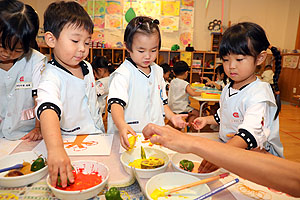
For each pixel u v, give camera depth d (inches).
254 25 30.1
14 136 34.3
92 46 198.5
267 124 32.5
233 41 29.6
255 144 28.0
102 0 199.6
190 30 208.1
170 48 209.3
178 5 201.6
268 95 31.9
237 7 213.0
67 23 28.9
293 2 214.4
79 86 36.9
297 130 120.1
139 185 22.5
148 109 41.1
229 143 27.2
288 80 210.4
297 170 15.3
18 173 23.0
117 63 200.1
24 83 35.2
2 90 33.9
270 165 15.7
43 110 27.1
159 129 20.9
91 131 38.7
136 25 33.4
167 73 131.0
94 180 22.5
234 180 21.8
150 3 200.5
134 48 34.5
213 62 206.7
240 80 33.0
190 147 18.3
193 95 104.0
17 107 35.0
